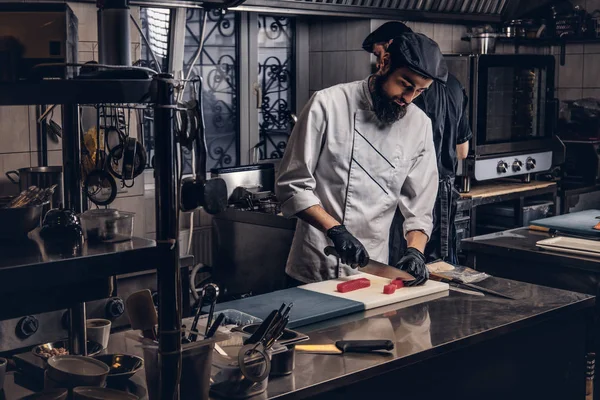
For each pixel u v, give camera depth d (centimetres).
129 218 159
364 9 428
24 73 143
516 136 470
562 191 518
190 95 415
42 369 172
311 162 271
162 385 153
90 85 142
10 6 143
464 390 216
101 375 161
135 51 348
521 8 512
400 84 256
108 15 162
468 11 491
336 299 228
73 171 196
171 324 152
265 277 371
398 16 448
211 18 425
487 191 455
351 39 452
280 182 271
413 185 286
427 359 201
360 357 185
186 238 409
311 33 471
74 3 327
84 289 149
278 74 463
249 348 158
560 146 500
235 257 384
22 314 141
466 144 388
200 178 159
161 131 150
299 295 233
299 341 182
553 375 247
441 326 210
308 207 262
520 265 315
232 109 443
